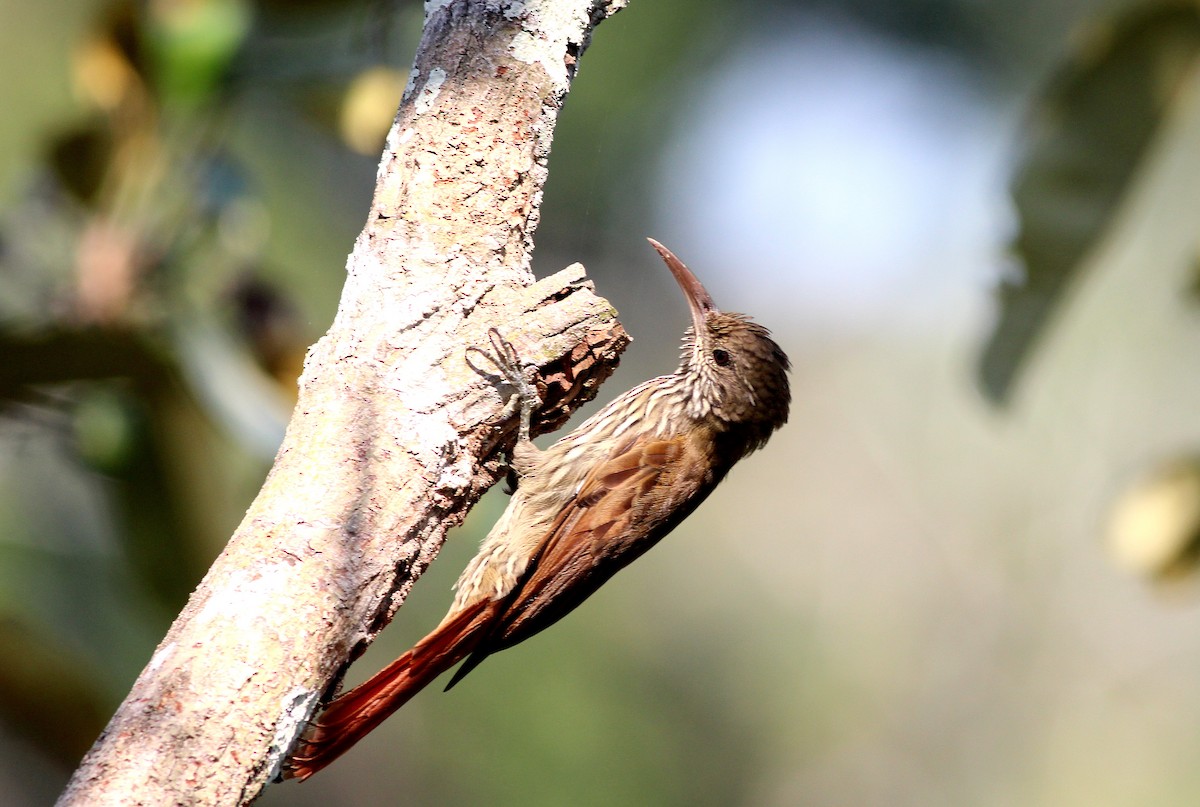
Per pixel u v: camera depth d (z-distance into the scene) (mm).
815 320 23969
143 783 4281
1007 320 8547
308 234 16406
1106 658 22078
